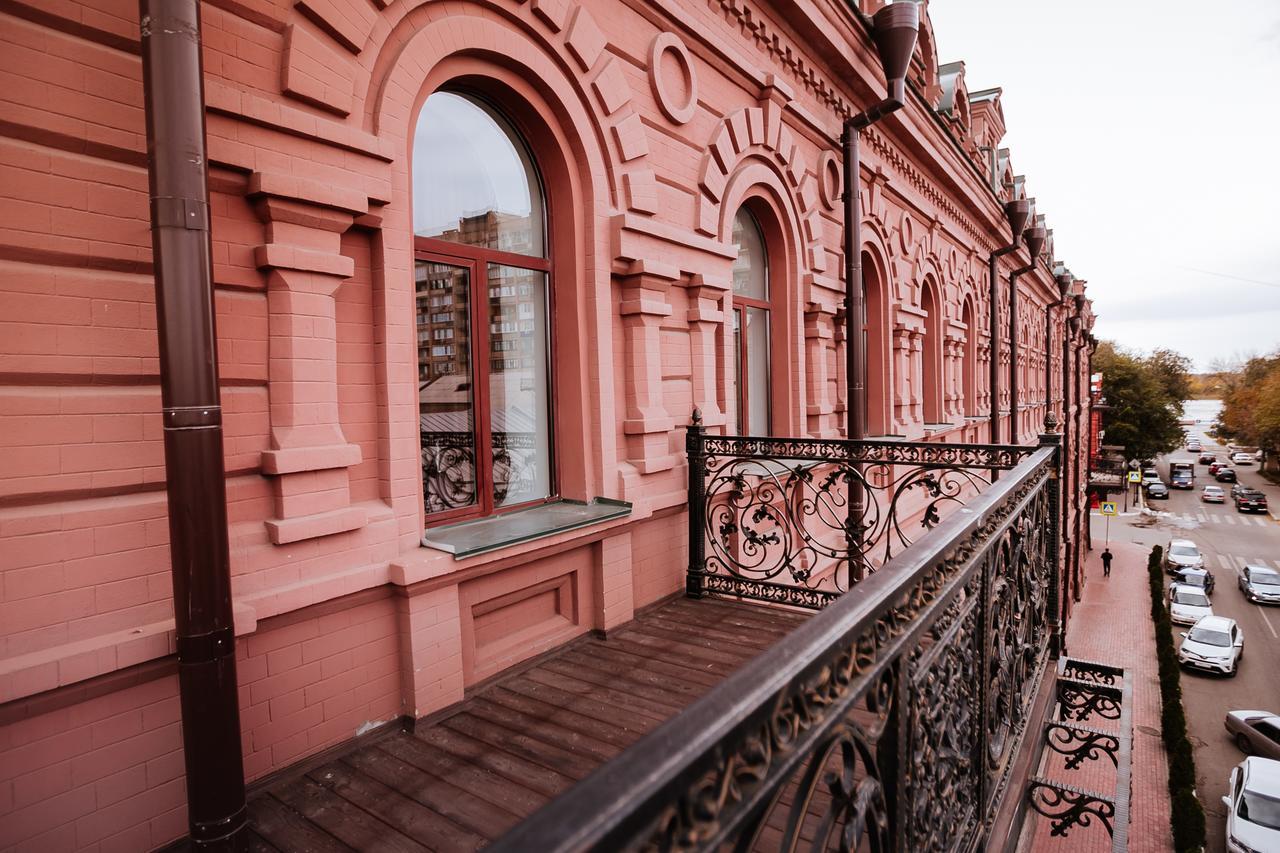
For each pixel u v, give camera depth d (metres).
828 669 1.34
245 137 2.78
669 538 5.41
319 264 3.02
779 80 6.69
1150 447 55.53
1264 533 44.03
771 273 7.45
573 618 4.53
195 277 2.23
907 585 1.74
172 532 2.26
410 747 3.23
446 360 4.16
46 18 2.28
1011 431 16.16
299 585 2.96
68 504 2.38
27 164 2.26
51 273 2.32
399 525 3.45
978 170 13.16
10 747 2.23
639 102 5.13
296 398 2.97
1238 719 17.17
